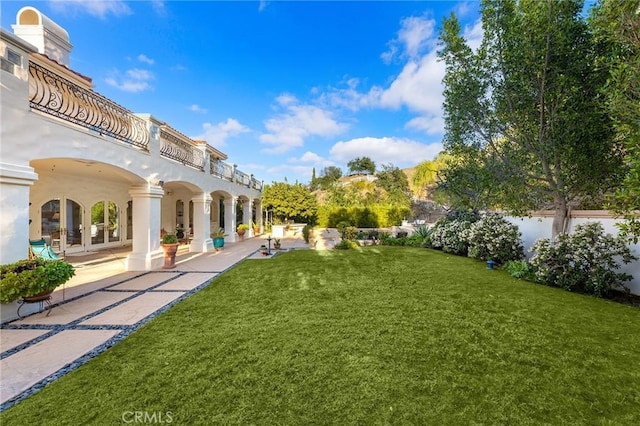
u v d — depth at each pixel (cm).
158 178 918
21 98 471
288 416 233
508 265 803
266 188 2953
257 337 384
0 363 325
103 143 668
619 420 233
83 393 265
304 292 610
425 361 322
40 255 708
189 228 1850
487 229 923
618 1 455
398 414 236
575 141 643
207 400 253
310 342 368
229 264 963
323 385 275
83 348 363
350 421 228
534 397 260
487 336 388
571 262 623
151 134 879
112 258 1070
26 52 481
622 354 340
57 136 541
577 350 349
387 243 1470
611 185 651
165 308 520
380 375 292
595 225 628
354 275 765
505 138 830
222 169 1553
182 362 319
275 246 1387
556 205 763
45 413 238
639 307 530
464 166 976
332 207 2916
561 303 528
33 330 421
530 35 656
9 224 452
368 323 432
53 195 1070
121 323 448
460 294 583
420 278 720
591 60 613
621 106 451
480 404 250
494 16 729
